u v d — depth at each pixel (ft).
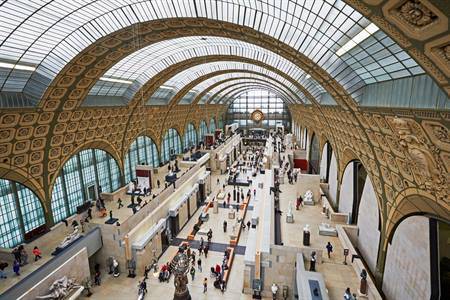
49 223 78.02
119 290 66.90
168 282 69.87
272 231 66.49
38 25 52.08
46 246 70.38
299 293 47.98
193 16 56.75
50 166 77.77
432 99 27.35
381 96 40.45
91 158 97.19
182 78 126.93
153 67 95.09
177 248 87.04
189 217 108.06
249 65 125.18
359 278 50.98
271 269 60.59
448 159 29.32
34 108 65.21
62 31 56.13
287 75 92.32
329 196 99.55
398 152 39.99
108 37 60.64
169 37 71.26
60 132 77.10
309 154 150.71
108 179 106.42
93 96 88.33
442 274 40.19
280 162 141.90
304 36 49.73
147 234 77.05
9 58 56.03
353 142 63.05
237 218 105.19
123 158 114.11
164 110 137.08
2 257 62.34
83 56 62.75
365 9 22.76
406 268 46.03
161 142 149.69
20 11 47.11
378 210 57.67
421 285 41.98
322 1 37.19
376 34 33.30
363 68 42.45
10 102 61.41
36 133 69.36
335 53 46.65
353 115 52.80
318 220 75.25
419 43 21.70
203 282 69.97
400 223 48.73
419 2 17.87
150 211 86.17
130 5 55.93
